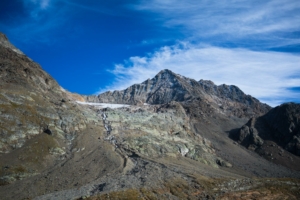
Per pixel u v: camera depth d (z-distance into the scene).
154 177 130.38
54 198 97.88
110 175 128.50
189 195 118.69
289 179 176.75
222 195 125.94
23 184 111.06
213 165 199.62
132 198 103.56
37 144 143.00
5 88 172.62
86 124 196.88
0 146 129.50
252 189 141.62
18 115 152.88
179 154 199.12
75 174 125.88
